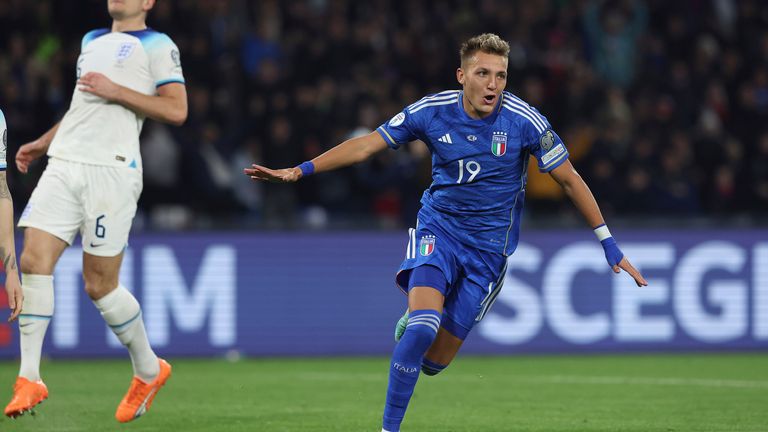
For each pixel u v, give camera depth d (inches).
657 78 2098.9
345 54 1963.6
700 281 1620.3
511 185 813.2
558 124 1961.1
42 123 1803.6
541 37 2102.6
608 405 1074.1
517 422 959.0
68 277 1524.4
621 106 1998.0
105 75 846.5
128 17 871.7
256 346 1574.8
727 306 1621.6
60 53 1884.8
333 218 1700.3
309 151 1803.6
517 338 1595.7
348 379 1301.7
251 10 2108.8
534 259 1600.6
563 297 1603.1
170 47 867.4
